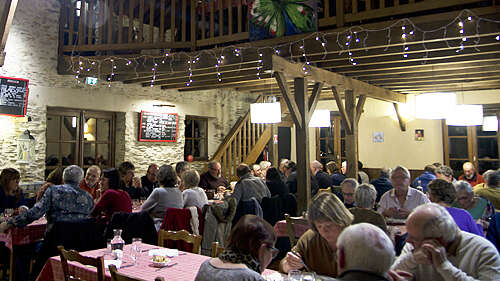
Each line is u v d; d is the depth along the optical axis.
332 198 2.41
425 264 1.94
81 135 7.84
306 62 6.14
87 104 7.72
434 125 10.30
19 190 4.99
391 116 10.82
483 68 7.20
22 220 3.86
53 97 7.28
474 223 2.75
